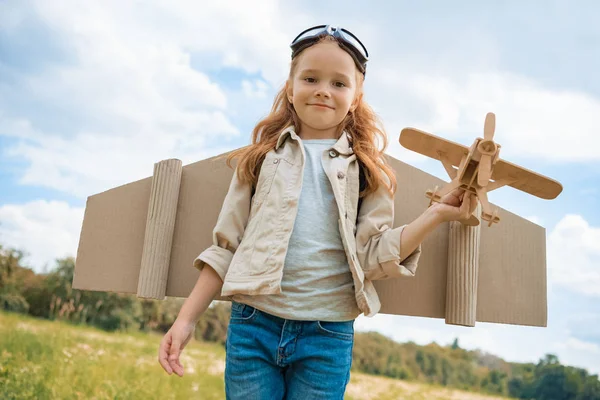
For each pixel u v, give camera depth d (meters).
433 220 1.26
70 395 2.66
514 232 1.65
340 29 1.51
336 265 1.33
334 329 1.29
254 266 1.31
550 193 1.26
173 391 2.95
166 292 1.64
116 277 1.67
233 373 1.30
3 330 3.71
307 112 1.44
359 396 3.66
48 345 3.43
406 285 1.62
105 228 1.70
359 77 1.56
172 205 1.65
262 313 1.30
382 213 1.42
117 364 3.21
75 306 5.48
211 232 1.67
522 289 1.63
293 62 1.55
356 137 1.55
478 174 1.15
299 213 1.36
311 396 1.26
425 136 1.26
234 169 1.69
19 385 2.66
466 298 1.54
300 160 1.43
